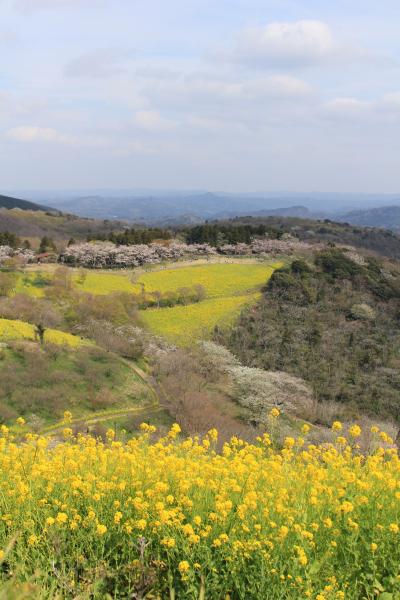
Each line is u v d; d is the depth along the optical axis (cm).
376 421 4253
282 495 522
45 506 514
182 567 402
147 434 760
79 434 797
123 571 427
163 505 475
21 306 5825
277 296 6900
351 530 465
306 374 5203
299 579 396
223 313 6462
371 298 6844
